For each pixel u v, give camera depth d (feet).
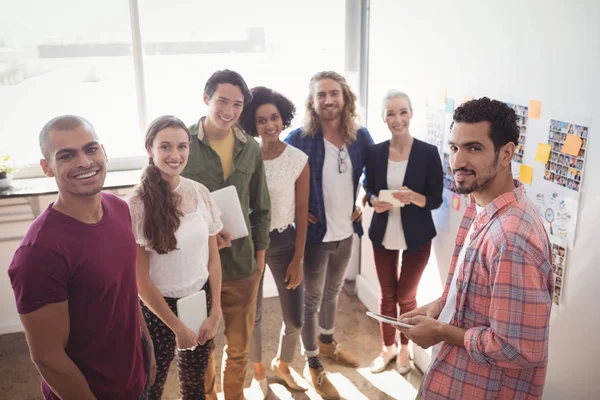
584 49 5.41
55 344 4.43
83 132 4.43
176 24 10.31
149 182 6.04
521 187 4.61
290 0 10.69
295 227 8.09
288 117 7.75
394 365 9.26
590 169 5.45
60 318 4.40
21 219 9.84
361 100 11.19
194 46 10.52
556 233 6.01
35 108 10.03
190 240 6.24
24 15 9.57
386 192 8.03
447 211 8.25
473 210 5.17
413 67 8.98
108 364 4.96
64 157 4.35
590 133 5.41
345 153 8.30
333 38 11.04
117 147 10.67
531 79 6.20
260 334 8.43
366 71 10.96
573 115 5.61
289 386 8.74
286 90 11.19
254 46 10.80
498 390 4.69
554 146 5.92
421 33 8.62
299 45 10.96
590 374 5.66
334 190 8.30
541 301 4.25
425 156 8.07
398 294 8.80
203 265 6.50
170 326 6.16
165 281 6.23
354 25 10.85
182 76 10.61
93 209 4.67
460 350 4.79
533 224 4.42
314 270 8.45
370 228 8.67
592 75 5.34
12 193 9.23
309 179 7.94
